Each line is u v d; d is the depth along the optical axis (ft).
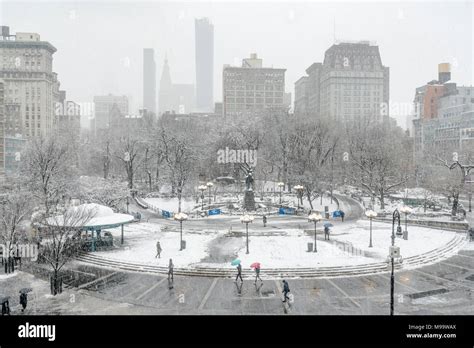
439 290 116.37
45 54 541.34
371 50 653.71
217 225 212.84
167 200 300.61
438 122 516.32
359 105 643.86
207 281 125.90
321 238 177.78
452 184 238.07
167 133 332.80
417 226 210.59
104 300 109.40
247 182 259.80
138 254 152.66
